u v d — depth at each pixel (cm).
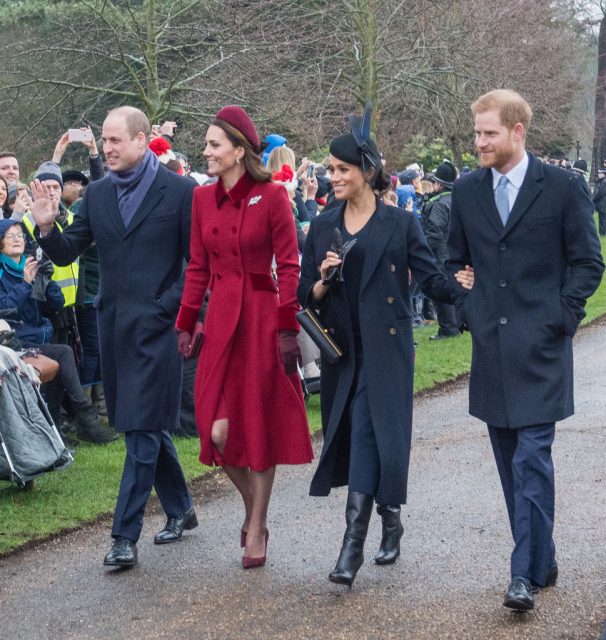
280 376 511
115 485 654
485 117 455
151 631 438
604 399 885
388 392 488
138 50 1897
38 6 2089
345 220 499
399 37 1947
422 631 429
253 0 1772
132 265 527
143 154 533
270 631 434
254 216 504
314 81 1847
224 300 509
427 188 1330
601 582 472
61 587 491
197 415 515
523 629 427
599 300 1566
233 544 546
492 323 464
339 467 507
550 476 457
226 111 503
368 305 489
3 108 1895
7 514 593
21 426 606
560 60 2425
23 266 729
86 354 808
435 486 642
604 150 3731
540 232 457
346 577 464
